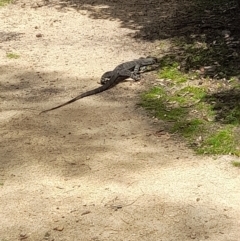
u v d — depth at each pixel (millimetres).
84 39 11719
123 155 6941
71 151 7074
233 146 6980
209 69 9562
